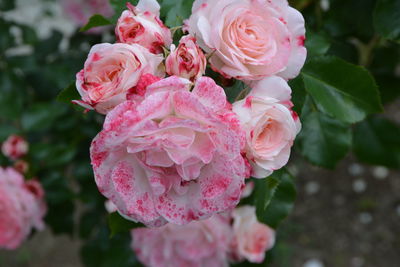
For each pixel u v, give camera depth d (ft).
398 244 4.39
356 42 2.25
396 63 2.20
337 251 4.40
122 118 1.25
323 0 2.20
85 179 2.57
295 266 4.29
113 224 1.56
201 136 1.28
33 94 2.78
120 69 1.33
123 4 1.53
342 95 1.62
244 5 1.36
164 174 1.32
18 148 2.23
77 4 2.59
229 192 1.33
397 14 1.67
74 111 2.51
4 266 4.37
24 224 2.25
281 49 1.37
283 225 3.67
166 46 1.37
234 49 1.36
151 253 2.00
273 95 1.35
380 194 4.77
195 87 1.27
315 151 1.81
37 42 2.85
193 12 1.37
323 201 4.78
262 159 1.35
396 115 5.13
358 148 2.16
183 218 1.35
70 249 4.51
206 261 2.00
